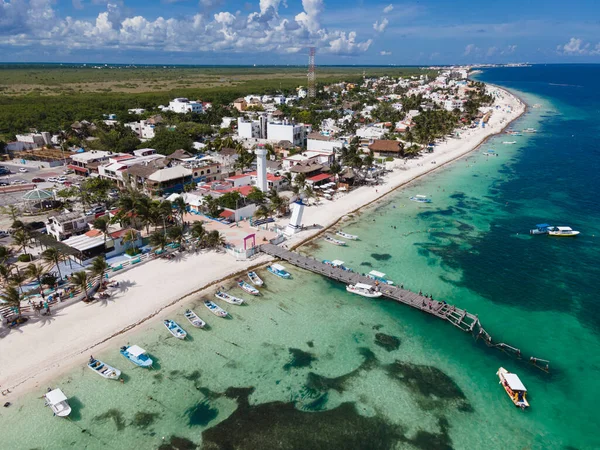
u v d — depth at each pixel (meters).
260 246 81.81
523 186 127.62
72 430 42.94
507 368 52.75
